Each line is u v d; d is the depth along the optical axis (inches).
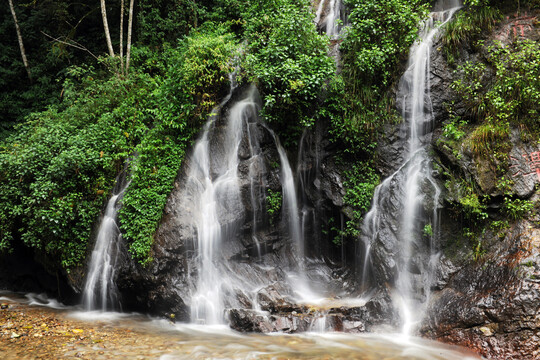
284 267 350.3
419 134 337.1
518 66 309.4
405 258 292.4
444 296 265.1
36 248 362.0
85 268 335.6
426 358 225.0
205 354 229.5
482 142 295.3
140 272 305.7
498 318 231.9
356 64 355.3
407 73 349.1
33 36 553.0
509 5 347.3
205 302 297.9
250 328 271.3
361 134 345.7
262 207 347.3
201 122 354.9
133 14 536.1
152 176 331.0
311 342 249.0
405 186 314.7
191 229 312.3
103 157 353.1
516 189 274.8
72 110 399.5
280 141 361.4
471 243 279.1
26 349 234.1
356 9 364.8
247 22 408.5
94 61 533.6
